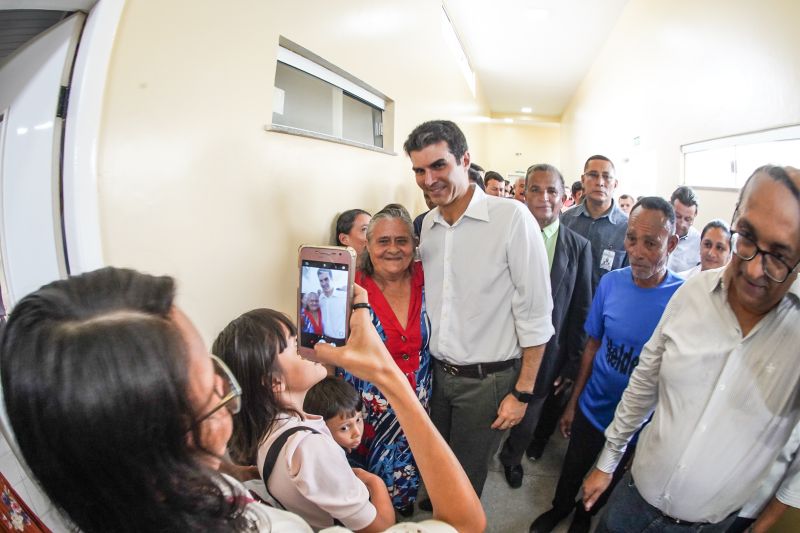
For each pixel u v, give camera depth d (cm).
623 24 503
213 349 80
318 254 70
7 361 26
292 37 142
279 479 72
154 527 28
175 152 97
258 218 129
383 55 228
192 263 103
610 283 141
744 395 74
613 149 550
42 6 77
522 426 173
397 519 154
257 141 126
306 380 82
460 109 514
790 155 208
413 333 127
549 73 716
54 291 28
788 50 207
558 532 155
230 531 31
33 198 83
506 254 120
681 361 81
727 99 268
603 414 136
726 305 75
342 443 119
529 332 120
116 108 82
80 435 25
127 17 83
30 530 68
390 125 251
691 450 81
